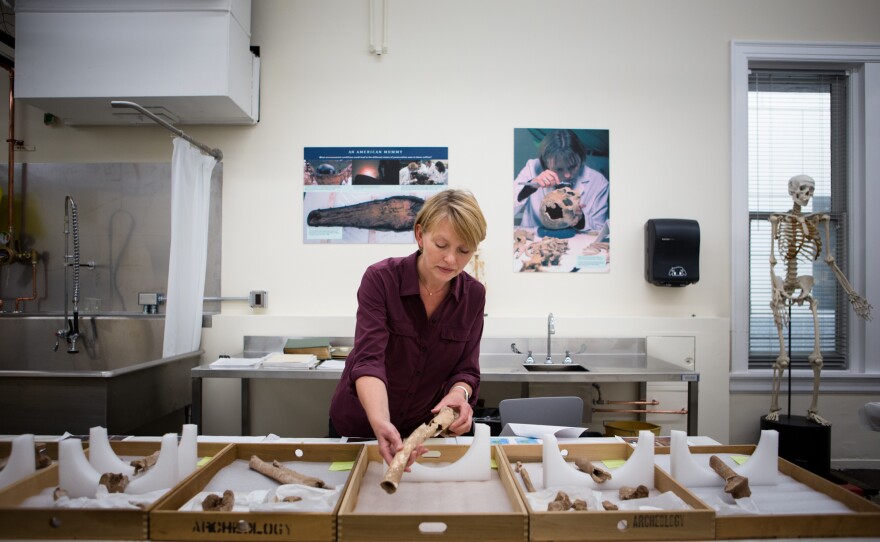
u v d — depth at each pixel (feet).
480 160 10.13
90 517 2.88
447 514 2.86
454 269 3.92
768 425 9.05
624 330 9.84
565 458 4.29
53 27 8.70
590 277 10.12
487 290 10.09
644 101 10.19
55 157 10.14
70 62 8.68
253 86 9.87
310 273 10.09
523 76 10.15
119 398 6.91
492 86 10.14
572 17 10.19
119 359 9.75
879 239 10.28
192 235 8.99
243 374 7.72
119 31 8.69
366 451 3.95
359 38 10.14
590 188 10.14
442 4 10.15
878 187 10.30
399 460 3.19
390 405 4.89
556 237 10.11
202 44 8.68
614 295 10.12
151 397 7.71
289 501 3.25
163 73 8.67
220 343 9.80
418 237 4.16
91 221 10.14
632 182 10.17
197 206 9.02
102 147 10.12
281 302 10.07
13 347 9.82
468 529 2.87
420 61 10.14
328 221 10.07
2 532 2.89
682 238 9.69
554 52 10.18
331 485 3.63
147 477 3.43
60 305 10.16
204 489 3.53
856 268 10.42
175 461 3.53
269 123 10.09
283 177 10.09
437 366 4.74
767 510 3.26
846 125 10.61
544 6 10.18
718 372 9.87
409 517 2.85
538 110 10.15
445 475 3.76
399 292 4.38
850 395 10.19
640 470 3.67
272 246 10.09
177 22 8.68
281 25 10.09
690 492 3.24
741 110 10.20
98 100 8.79
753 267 10.56
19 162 10.14
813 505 3.34
